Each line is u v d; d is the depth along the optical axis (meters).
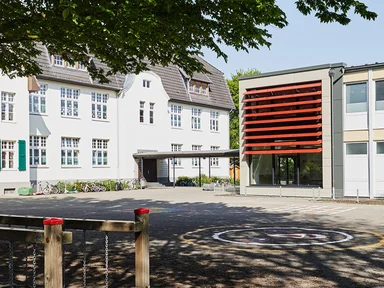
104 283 7.23
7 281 7.25
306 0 8.59
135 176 40.59
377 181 24.47
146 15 8.28
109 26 8.52
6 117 31.09
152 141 42.50
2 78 30.72
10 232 5.20
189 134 46.69
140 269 5.76
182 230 13.27
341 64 25.27
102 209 20.61
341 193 25.23
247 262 8.73
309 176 26.52
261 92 27.67
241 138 28.84
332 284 7.06
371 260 8.83
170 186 42.97
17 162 31.55
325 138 25.72
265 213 18.05
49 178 34.44
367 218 16.05
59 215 18.00
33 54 12.13
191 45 10.08
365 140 24.78
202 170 48.31
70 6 7.18
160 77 44.41
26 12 9.20
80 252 9.85
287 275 7.67
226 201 24.50
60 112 35.47
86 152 37.31
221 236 12.06
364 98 24.95
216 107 50.06
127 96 40.31
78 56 11.55
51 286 4.91
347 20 8.73
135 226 5.70
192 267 8.32
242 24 8.93
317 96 26.17
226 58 10.43
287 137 26.61
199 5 8.69
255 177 28.58
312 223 14.74
